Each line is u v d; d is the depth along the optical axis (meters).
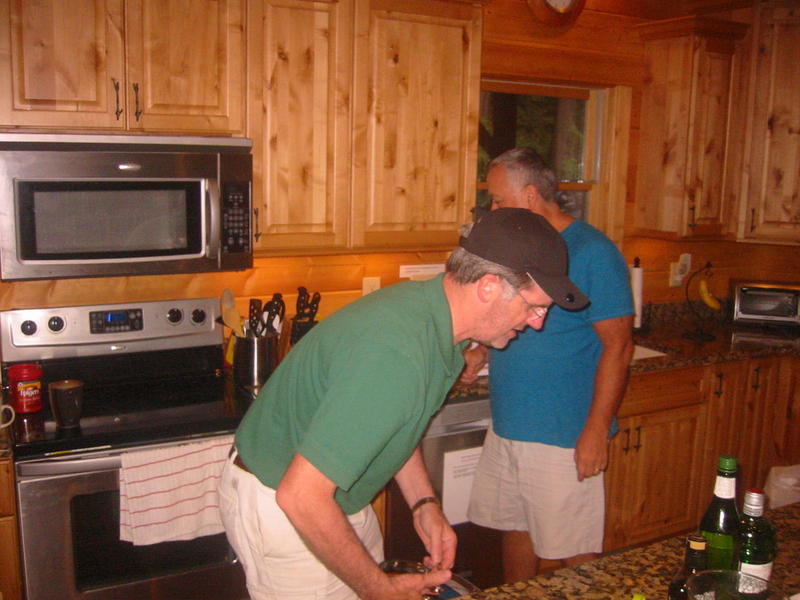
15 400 2.14
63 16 2.03
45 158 2.02
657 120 3.25
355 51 2.43
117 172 2.11
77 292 2.48
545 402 2.14
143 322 2.43
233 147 2.27
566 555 2.21
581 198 3.38
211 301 2.54
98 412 2.17
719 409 3.07
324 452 1.16
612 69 3.20
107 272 2.16
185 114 2.22
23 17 1.99
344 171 2.48
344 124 2.45
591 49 3.14
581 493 2.17
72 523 1.99
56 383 2.06
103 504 2.04
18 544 1.96
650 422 2.89
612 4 3.16
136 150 2.13
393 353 1.21
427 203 2.65
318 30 2.37
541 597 1.14
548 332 2.10
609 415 2.08
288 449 1.46
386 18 2.46
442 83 2.60
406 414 1.21
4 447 1.92
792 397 3.22
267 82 2.32
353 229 2.53
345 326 1.29
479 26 2.62
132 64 2.12
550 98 3.21
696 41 3.08
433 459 2.41
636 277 3.27
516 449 2.21
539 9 2.95
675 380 2.93
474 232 1.33
